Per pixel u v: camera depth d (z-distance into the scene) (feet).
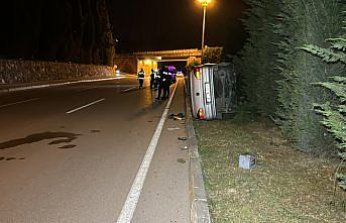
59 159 25.45
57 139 32.22
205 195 17.47
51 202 17.72
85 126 39.11
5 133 34.78
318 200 16.96
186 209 16.87
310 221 14.83
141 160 25.18
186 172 22.41
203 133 33.63
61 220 15.76
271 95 34.50
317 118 22.76
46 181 20.75
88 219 15.85
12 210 16.83
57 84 129.18
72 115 47.42
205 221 14.74
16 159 25.45
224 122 40.06
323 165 22.17
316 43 21.42
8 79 114.21
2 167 23.50
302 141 24.17
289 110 26.17
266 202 16.81
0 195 18.65
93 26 207.72
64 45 170.71
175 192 18.99
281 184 19.16
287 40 27.45
